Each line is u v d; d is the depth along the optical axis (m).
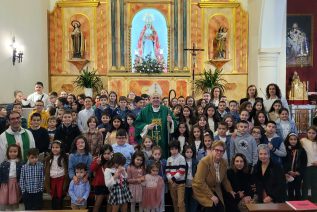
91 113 7.73
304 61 14.75
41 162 5.88
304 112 11.36
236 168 5.59
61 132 6.94
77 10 14.20
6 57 10.45
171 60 14.26
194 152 6.25
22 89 11.64
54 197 5.96
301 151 6.34
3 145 5.99
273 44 12.81
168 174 6.05
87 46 14.25
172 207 6.68
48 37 14.11
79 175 5.75
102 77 14.20
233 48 14.27
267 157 5.54
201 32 14.28
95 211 5.97
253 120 7.09
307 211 4.04
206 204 5.37
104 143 6.68
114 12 14.15
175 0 14.23
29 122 7.22
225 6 14.21
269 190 5.50
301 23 14.70
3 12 10.26
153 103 6.67
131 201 5.85
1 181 5.66
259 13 12.94
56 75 14.18
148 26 14.38
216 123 7.12
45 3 13.81
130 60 14.33
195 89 13.98
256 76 13.25
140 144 6.58
